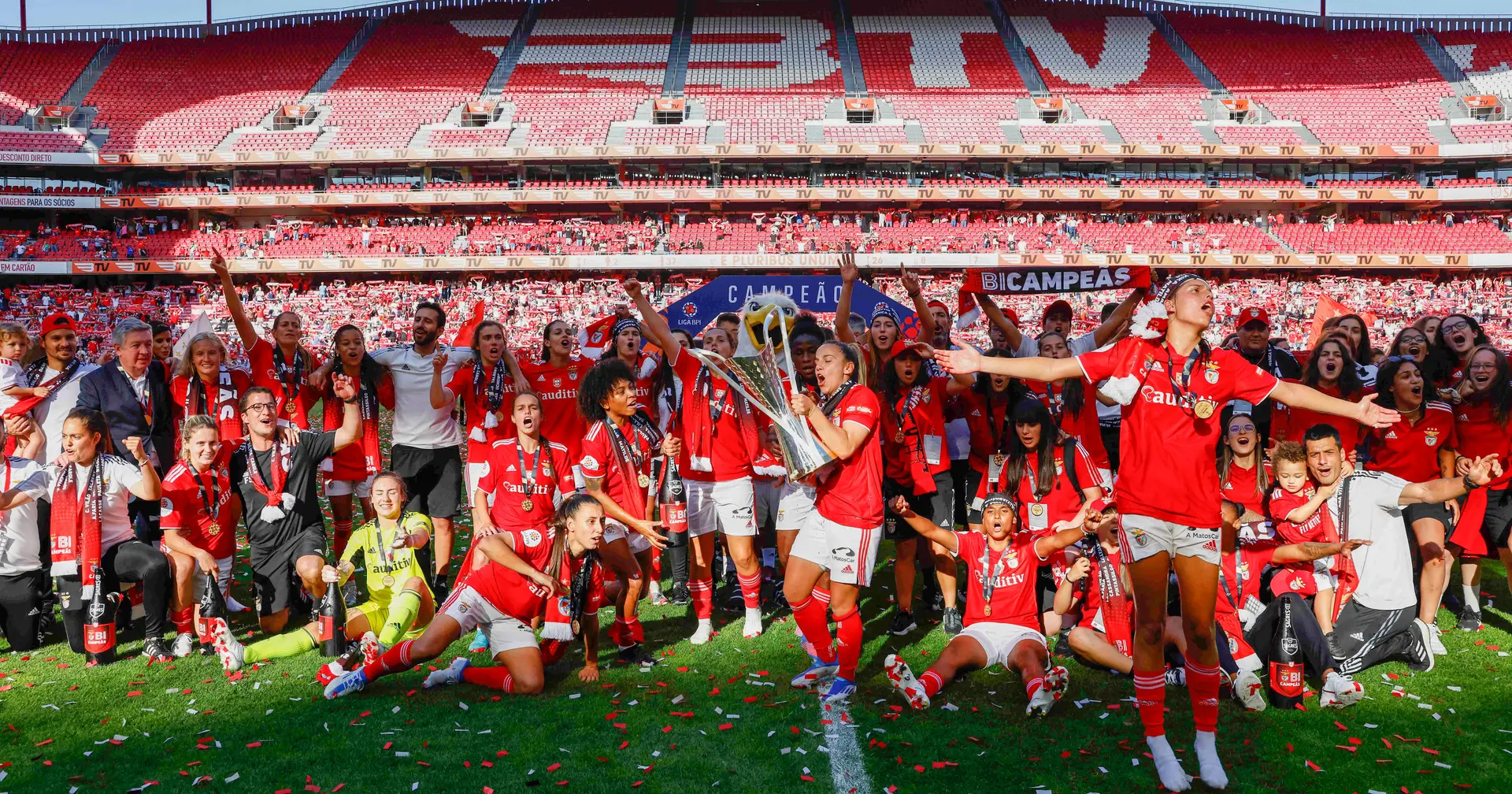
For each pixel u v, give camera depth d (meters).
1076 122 39.59
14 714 5.34
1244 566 5.95
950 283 36.41
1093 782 4.46
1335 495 5.81
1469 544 6.30
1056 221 38.81
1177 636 5.61
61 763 4.71
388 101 40.62
